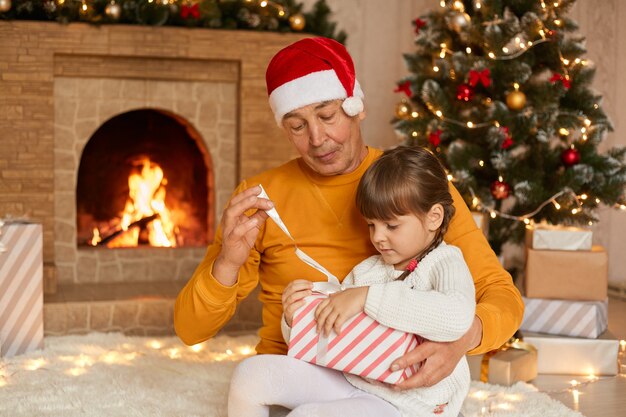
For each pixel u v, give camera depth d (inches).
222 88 159.2
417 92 136.1
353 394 66.1
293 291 66.3
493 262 72.1
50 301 133.8
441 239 68.8
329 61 70.1
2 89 142.0
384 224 66.9
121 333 129.8
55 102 150.6
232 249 66.6
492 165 129.8
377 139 183.3
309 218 75.1
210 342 121.5
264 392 64.7
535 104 127.6
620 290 172.6
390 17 182.2
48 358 110.9
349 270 74.3
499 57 127.3
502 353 107.8
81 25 144.4
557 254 115.4
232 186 161.5
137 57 151.5
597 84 179.5
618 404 99.8
